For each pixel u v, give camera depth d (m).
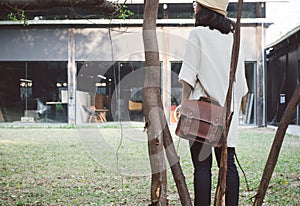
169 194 5.17
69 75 17.14
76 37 17.08
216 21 2.61
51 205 4.79
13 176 6.65
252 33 16.52
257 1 16.19
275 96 19.45
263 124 16.55
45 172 6.98
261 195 2.07
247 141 11.45
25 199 5.05
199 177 2.60
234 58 1.97
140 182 5.93
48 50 17.22
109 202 4.86
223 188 2.02
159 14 16.05
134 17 11.47
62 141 11.62
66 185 5.91
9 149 9.97
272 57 19.61
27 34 17.28
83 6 4.07
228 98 1.99
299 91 1.96
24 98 17.55
